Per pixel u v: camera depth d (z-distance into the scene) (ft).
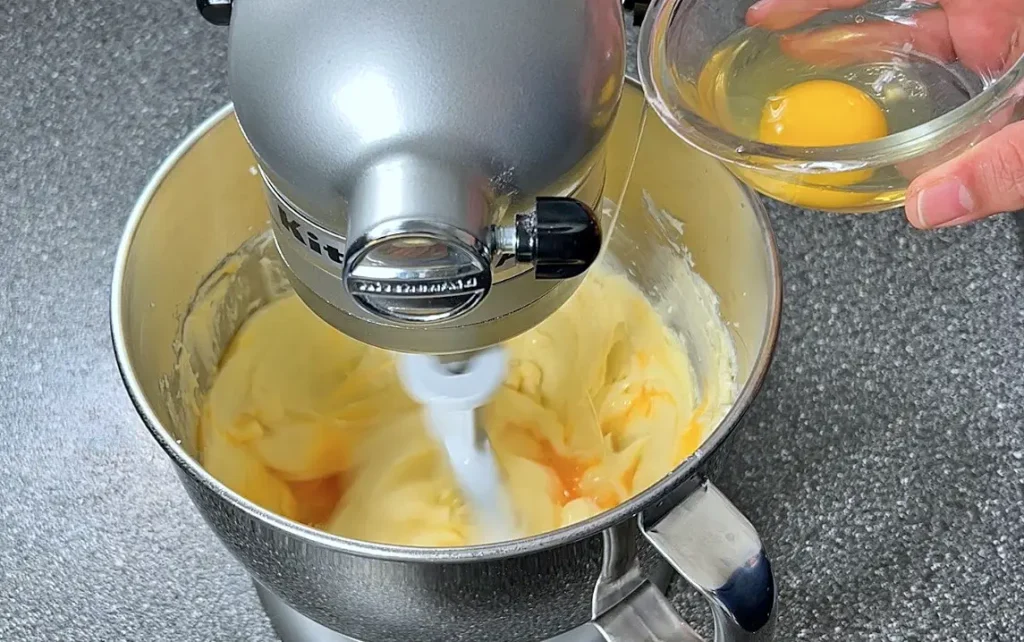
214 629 1.86
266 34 1.14
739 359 1.85
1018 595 1.88
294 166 1.14
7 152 2.46
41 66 2.58
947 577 1.91
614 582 1.51
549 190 1.18
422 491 2.03
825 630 1.85
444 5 1.10
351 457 2.13
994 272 2.29
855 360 2.18
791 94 1.64
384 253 1.10
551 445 2.14
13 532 1.97
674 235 2.05
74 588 1.90
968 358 2.17
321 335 2.26
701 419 1.99
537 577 1.38
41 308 2.26
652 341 2.27
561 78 1.13
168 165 1.74
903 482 2.02
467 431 2.11
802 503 2.00
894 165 1.51
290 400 2.20
